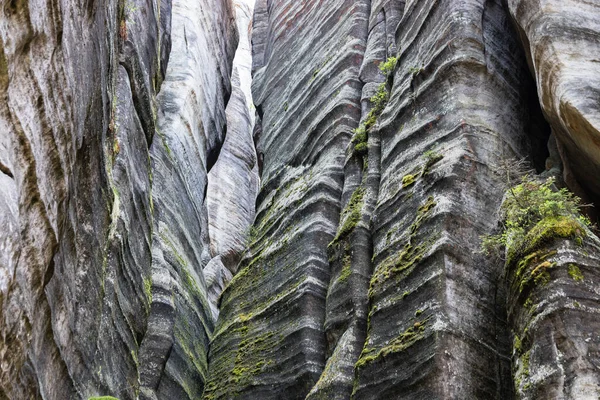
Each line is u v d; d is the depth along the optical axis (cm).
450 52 1795
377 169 1920
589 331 1133
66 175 1045
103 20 1308
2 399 900
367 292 1670
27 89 940
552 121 1491
